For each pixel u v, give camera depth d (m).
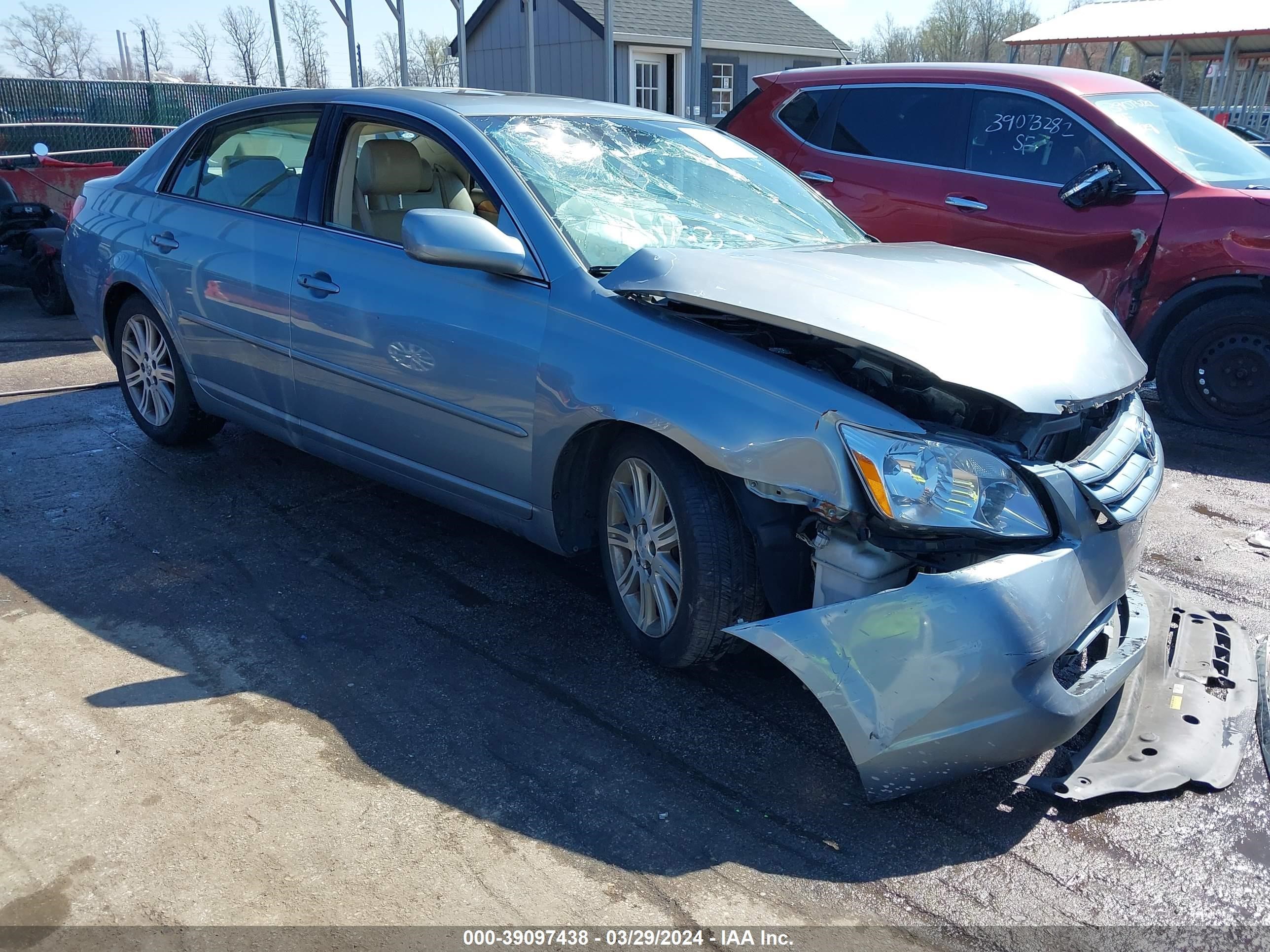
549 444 3.18
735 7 22.39
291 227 4.08
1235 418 5.90
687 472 2.92
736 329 3.02
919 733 2.42
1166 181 5.73
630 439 3.10
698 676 3.20
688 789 2.66
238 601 3.60
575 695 3.08
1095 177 5.73
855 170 6.68
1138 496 2.75
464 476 3.57
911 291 2.94
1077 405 2.65
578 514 3.36
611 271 3.26
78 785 2.59
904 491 2.48
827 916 2.24
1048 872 2.40
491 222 4.07
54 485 4.64
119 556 3.93
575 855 2.40
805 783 2.70
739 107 7.39
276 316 4.05
